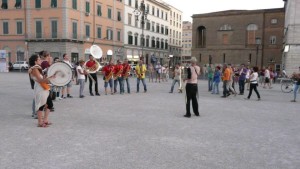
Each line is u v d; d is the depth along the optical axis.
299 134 7.85
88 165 5.27
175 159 5.65
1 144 6.47
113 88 18.03
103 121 9.01
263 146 6.64
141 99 14.46
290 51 34.50
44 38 45.94
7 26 48.34
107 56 54.69
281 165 5.45
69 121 8.94
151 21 71.00
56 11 45.16
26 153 5.89
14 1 47.47
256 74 15.41
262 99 15.91
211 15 60.81
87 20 49.50
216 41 60.72
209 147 6.48
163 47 79.00
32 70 7.95
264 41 56.91
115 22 56.75
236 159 5.73
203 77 39.88
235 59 59.19
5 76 31.78
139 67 17.92
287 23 38.69
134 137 7.18
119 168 5.14
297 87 15.15
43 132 7.56
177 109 11.62
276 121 9.59
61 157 5.67
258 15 56.97
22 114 9.98
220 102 14.15
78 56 47.97
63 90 14.32
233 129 8.27
